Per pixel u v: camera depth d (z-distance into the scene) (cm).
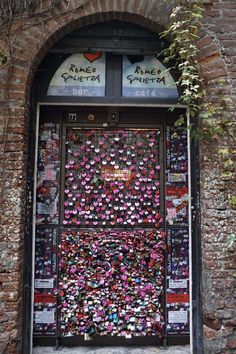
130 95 457
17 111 404
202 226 414
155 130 477
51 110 469
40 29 410
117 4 416
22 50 407
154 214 470
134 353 443
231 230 402
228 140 407
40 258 462
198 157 430
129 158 477
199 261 430
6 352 389
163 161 474
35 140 452
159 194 472
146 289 462
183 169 474
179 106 458
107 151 477
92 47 439
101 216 468
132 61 462
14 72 406
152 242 466
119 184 473
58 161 470
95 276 463
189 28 391
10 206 398
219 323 397
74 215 469
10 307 393
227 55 414
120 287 463
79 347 458
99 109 471
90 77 457
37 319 456
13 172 401
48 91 454
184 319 461
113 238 466
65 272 462
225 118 407
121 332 459
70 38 438
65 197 470
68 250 462
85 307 460
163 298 464
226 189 405
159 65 461
